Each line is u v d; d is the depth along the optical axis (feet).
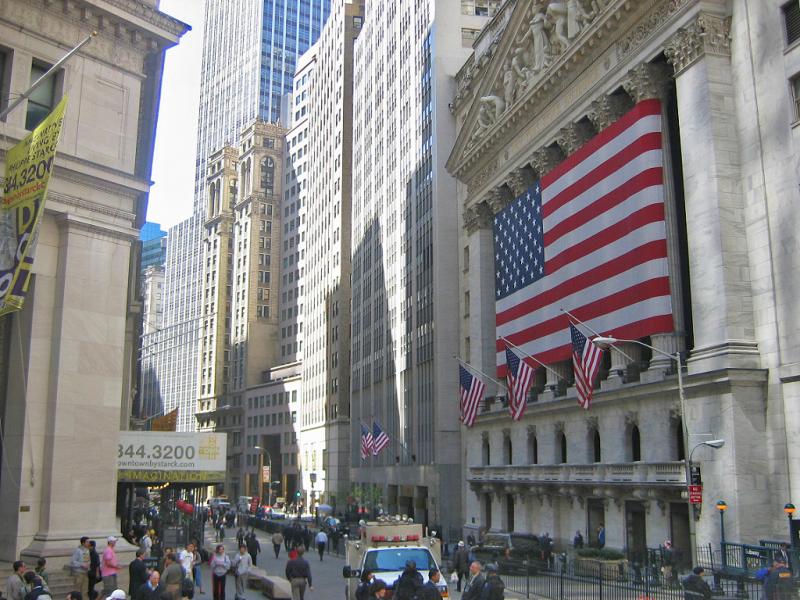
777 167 96.32
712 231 101.40
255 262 501.97
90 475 82.58
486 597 49.67
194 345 570.46
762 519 92.53
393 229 266.77
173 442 105.70
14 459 80.38
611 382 122.21
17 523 77.92
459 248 211.00
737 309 98.53
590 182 131.64
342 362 350.43
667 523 106.83
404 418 243.40
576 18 141.59
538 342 147.64
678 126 121.80
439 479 204.23
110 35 92.07
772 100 97.96
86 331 84.48
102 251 87.30
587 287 130.82
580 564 103.30
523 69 163.43
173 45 97.35
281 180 519.19
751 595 71.87
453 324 212.23
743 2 104.27
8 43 83.25
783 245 94.53
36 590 46.24
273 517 292.20
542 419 147.23
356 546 66.28
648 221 115.34
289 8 618.44
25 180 63.36
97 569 70.18
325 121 401.49
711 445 93.97
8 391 82.48
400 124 261.44
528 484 145.59
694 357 102.37
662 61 119.24
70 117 86.89
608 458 123.65
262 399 463.01
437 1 226.58
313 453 382.01
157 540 111.34
